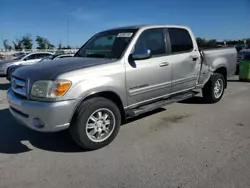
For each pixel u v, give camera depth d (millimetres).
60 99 3256
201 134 4230
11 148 3873
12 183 2906
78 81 3375
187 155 3465
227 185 2746
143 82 4219
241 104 6164
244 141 3898
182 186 2756
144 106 4438
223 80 6301
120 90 3875
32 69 3656
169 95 4875
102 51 4418
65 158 3504
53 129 3291
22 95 3570
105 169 3170
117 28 4777
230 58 6336
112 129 3855
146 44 4391
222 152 3529
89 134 3625
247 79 10258
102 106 3645
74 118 3469
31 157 3559
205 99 6172
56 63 3834
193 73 5270
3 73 14062
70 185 2846
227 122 4812
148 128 4566
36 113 3293
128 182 2869
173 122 4871
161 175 2982
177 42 4973
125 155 3527
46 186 2834
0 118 5406
